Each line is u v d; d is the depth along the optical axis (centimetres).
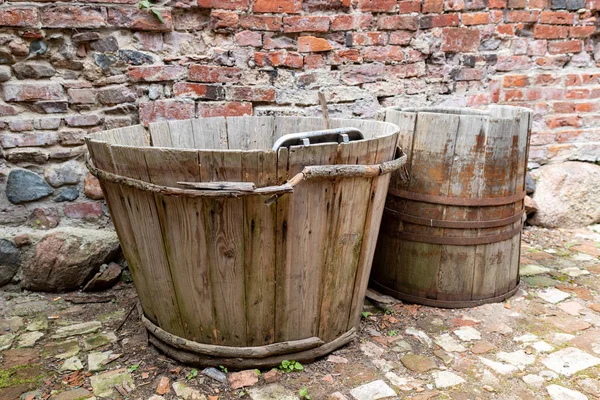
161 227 184
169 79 282
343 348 218
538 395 188
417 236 252
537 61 364
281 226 179
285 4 292
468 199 241
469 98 353
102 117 275
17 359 209
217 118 252
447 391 190
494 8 343
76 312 251
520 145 245
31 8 252
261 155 168
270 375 197
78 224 282
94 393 188
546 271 300
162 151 170
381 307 255
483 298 258
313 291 195
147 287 205
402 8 319
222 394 187
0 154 263
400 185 253
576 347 220
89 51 266
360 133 208
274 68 300
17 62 257
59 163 274
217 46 287
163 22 271
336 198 183
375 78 324
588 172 371
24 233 270
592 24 370
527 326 238
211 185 167
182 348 202
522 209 263
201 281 187
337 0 302
